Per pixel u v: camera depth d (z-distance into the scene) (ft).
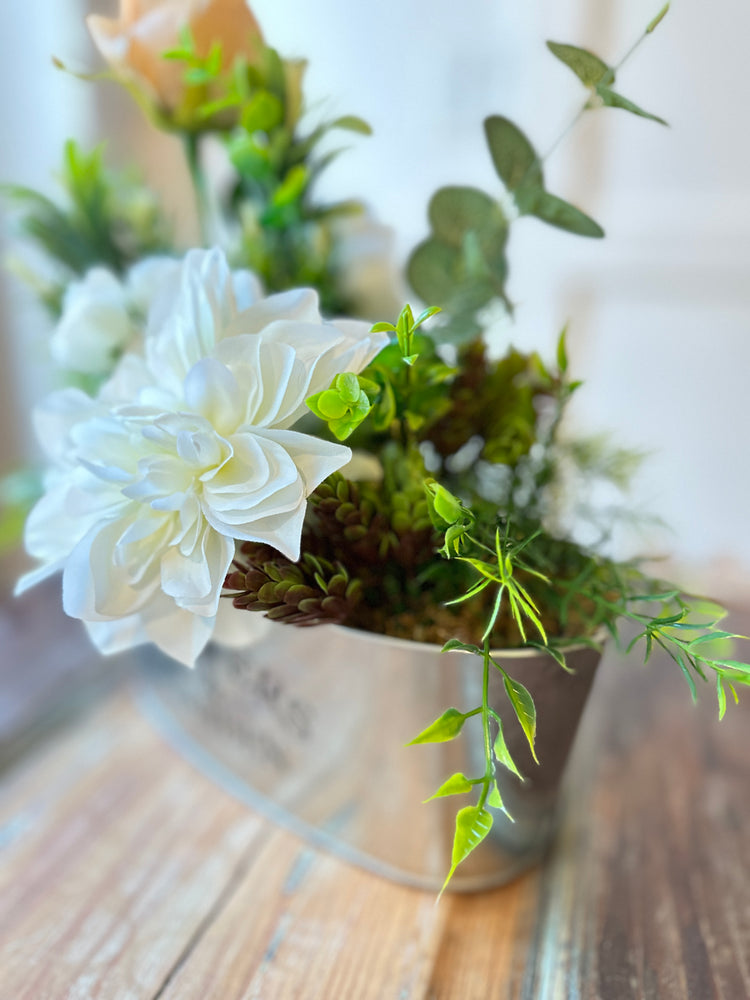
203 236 1.04
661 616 0.68
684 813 0.98
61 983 0.77
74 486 0.67
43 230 1.15
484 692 0.58
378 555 0.73
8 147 1.56
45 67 1.50
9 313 1.60
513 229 0.96
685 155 1.42
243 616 0.74
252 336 0.64
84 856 0.94
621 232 1.50
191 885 0.89
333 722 0.86
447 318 0.78
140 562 0.64
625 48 1.35
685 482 1.65
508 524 0.67
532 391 0.86
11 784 1.06
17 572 1.66
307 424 0.83
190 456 0.60
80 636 1.40
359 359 0.62
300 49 1.36
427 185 1.34
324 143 1.24
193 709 1.09
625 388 1.64
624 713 1.18
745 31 1.30
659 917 0.83
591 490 0.93
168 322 0.71
